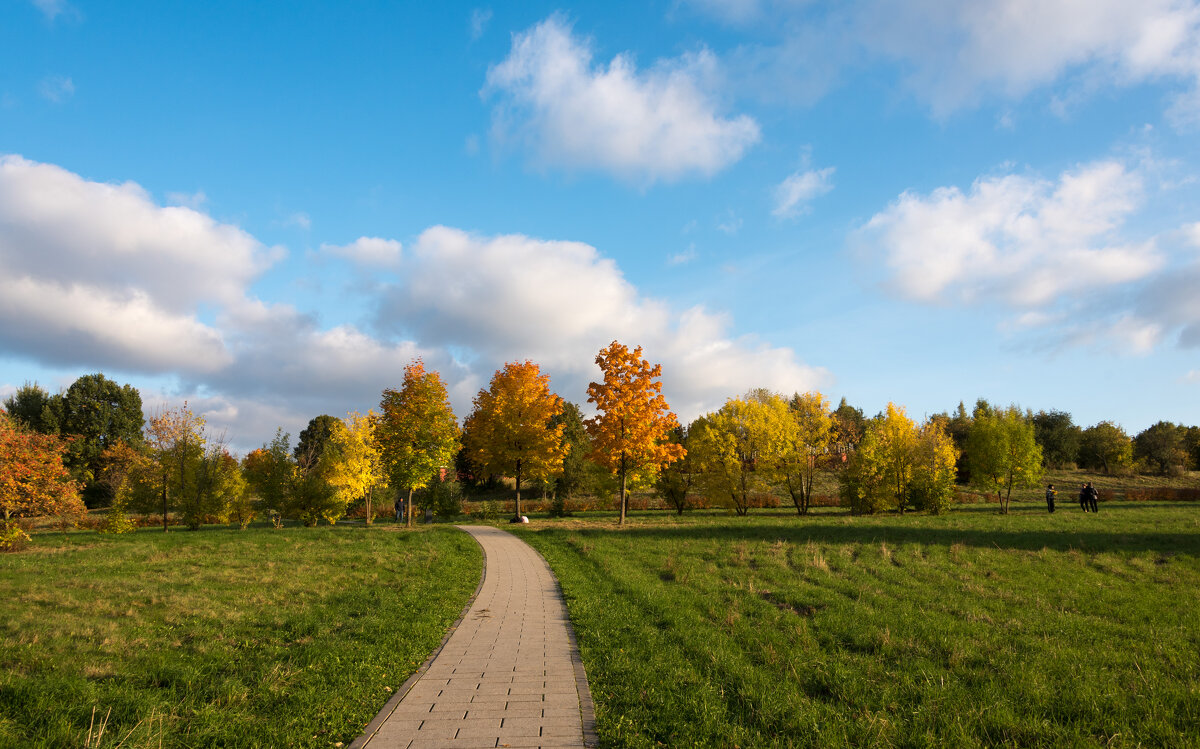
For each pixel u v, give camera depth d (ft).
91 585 39.63
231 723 17.62
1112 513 90.48
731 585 40.34
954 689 21.15
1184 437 233.55
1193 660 24.88
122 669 22.76
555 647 26.73
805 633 28.19
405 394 101.71
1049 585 41.01
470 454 104.22
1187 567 47.01
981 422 125.49
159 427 88.22
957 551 53.98
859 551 56.85
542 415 96.07
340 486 92.48
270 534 73.31
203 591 38.55
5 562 51.03
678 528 76.69
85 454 174.40
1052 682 21.97
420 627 28.89
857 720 18.25
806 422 116.78
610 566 48.06
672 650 25.21
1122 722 18.29
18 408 178.81
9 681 20.10
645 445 86.28
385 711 18.99
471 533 76.18
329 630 29.04
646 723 17.83
